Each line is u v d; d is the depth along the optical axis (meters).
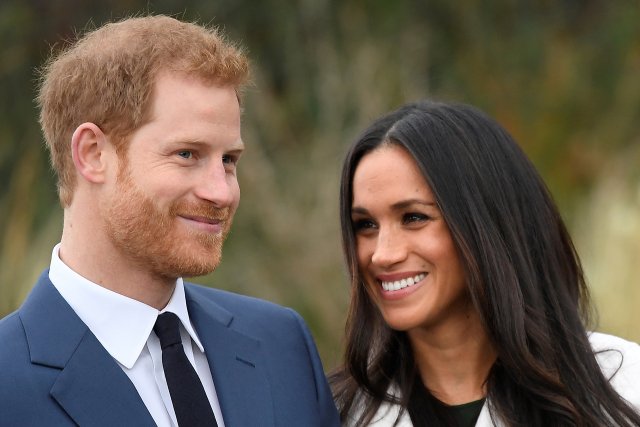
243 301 9.93
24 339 8.43
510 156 10.73
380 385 10.95
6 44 25.16
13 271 23.58
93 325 8.55
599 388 10.54
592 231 25.00
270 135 24.69
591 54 27.84
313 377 9.77
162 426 8.52
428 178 10.12
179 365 8.66
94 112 8.44
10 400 8.06
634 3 28.19
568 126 27.14
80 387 8.27
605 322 23.08
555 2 28.17
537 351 10.48
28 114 25.09
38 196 24.48
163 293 8.77
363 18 25.78
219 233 8.65
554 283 10.91
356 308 10.80
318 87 24.88
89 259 8.62
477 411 10.59
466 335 10.67
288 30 25.70
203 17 25.58
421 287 10.33
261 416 9.02
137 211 8.40
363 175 10.34
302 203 23.83
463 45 26.97
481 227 10.27
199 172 8.52
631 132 27.03
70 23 25.17
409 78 24.80
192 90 8.47
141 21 8.73
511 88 27.06
